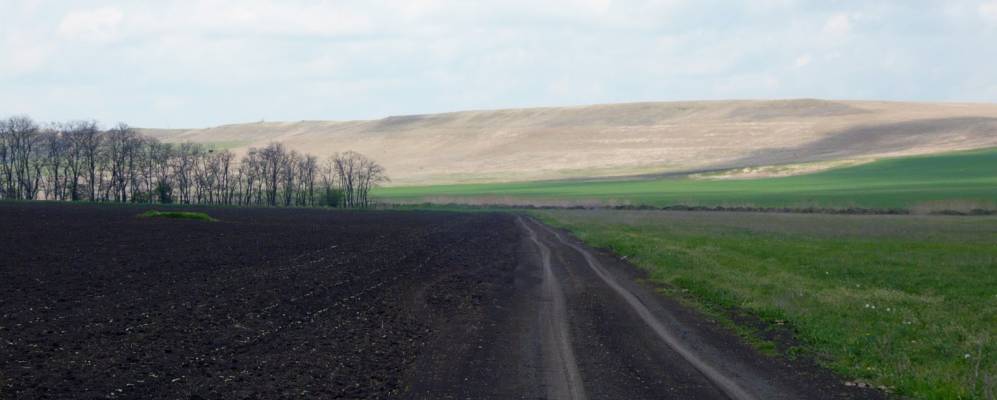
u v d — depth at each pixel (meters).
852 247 32.94
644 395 9.91
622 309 17.27
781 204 85.50
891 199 84.31
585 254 32.12
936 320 15.25
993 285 20.50
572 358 12.07
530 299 18.83
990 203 75.25
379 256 29.64
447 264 27.28
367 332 14.05
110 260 26.28
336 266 25.62
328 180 126.25
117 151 109.62
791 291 19.14
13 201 87.19
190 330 13.87
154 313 15.59
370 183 128.25
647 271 25.30
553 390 10.11
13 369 10.66
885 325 14.61
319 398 9.52
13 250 29.28
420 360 11.81
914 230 46.44
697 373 11.16
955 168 115.12
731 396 9.94
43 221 48.59
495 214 77.25
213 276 22.19
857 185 106.12
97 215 58.06
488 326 14.93
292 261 27.08
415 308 17.05
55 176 105.31
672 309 17.28
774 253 30.12
